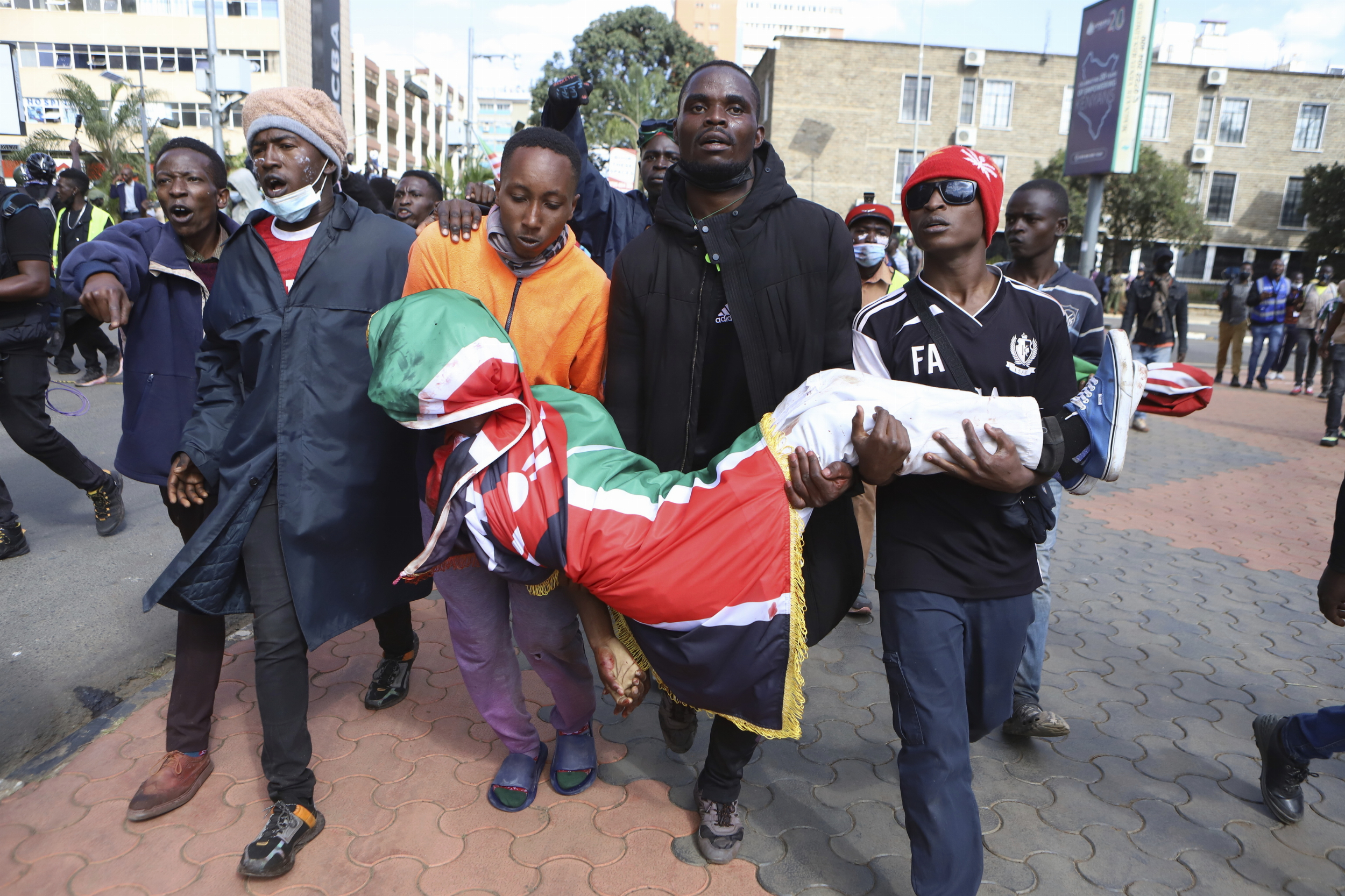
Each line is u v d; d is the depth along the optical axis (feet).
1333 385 30.30
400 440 8.61
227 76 51.34
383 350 7.01
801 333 7.66
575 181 7.50
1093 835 8.52
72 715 10.50
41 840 8.09
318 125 8.14
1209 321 95.09
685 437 8.05
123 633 12.59
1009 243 10.82
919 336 7.10
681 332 7.84
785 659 6.71
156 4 162.50
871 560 16.37
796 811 8.77
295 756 7.89
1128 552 17.83
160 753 9.54
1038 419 6.41
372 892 7.50
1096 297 10.68
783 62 108.58
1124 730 10.52
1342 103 115.14
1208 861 8.20
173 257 10.11
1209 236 105.40
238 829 8.27
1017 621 7.00
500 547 7.05
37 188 27.71
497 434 7.05
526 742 8.78
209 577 7.76
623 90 138.41
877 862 8.03
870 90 109.60
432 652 12.07
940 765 6.64
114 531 16.57
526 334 7.95
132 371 10.43
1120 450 6.53
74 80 95.40
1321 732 8.29
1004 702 7.32
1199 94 114.62
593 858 7.96
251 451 7.88
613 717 10.50
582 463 7.04
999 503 6.72
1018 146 112.16
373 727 10.11
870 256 12.94
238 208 15.75
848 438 6.49
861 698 11.20
